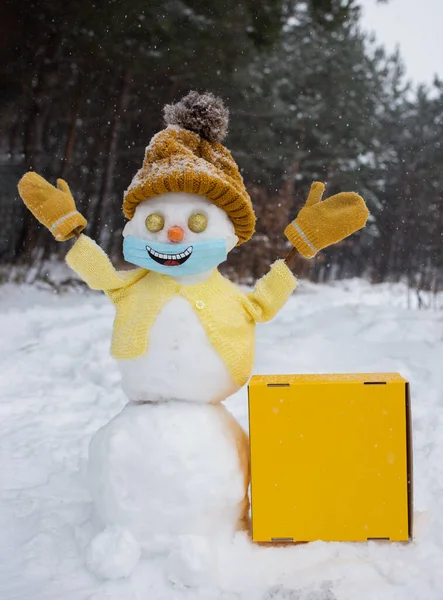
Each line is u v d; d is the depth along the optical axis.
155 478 2.76
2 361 6.76
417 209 38.34
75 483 3.83
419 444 4.54
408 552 2.89
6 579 2.78
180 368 2.88
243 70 16.62
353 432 2.89
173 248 2.91
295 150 25.56
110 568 2.69
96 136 20.69
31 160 18.09
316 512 2.90
